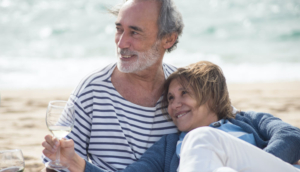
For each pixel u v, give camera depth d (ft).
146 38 7.88
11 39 47.19
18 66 32.17
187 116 7.96
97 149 7.78
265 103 21.24
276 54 43.21
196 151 6.12
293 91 24.79
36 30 52.85
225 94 8.16
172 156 7.59
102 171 6.93
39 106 19.90
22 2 67.36
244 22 64.13
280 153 7.17
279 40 52.49
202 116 8.05
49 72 30.30
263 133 8.09
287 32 56.90
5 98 21.39
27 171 10.87
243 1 79.15
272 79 29.71
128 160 7.80
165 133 8.27
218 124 7.85
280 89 25.43
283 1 79.56
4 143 13.83
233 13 70.28
